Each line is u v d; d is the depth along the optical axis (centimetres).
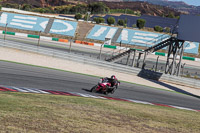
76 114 1834
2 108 1655
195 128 2055
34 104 2006
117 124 1716
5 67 4703
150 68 9512
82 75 5544
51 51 7294
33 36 13138
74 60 7200
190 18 6769
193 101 4841
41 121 1473
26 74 4341
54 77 4547
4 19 15062
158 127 1833
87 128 1476
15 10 18325
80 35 14912
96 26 16088
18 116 1504
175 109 3406
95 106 2378
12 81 3541
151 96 4472
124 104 2945
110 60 8650
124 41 14738
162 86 6206
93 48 12444
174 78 7000
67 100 2572
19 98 2242
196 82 6944
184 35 6981
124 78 6353
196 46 14350
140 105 3159
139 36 15412
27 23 15088
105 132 1456
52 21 15662
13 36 12375
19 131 1230
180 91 5956
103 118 1844
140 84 5866
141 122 1917
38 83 3738
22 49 7388
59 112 1812
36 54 7350
